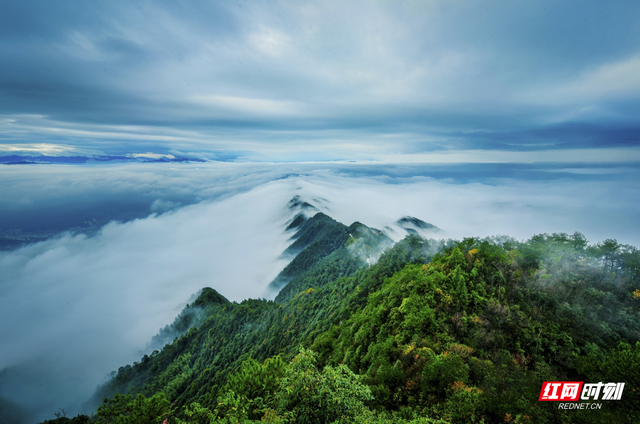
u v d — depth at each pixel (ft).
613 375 92.58
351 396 64.80
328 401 61.93
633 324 128.67
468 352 122.11
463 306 151.33
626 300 142.72
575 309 138.51
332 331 238.27
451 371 105.91
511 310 145.38
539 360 122.21
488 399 91.56
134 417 94.02
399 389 108.99
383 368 121.39
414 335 135.85
